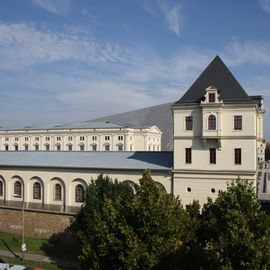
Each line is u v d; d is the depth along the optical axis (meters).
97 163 64.88
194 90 57.22
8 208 66.19
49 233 61.88
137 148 145.00
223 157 54.81
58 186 66.44
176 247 27.05
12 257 51.72
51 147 152.25
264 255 24.31
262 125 62.41
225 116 54.69
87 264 29.55
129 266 26.08
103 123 159.12
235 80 56.12
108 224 29.17
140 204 27.97
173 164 58.12
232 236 25.86
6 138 162.75
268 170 134.88
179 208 31.98
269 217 28.20
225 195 31.23
